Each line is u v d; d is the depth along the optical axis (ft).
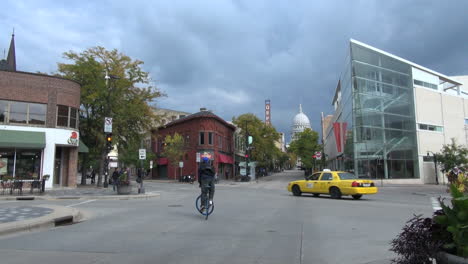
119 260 20.10
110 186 108.68
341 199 62.90
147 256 21.06
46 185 82.12
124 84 105.09
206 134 166.09
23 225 29.45
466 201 11.96
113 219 36.40
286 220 35.94
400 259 15.60
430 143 151.02
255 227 31.58
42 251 22.22
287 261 20.26
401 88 148.05
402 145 142.92
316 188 66.95
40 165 81.92
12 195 66.08
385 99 143.02
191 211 43.19
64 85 86.43
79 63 103.76
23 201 58.95
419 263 13.44
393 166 139.54
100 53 107.04
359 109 137.49
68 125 86.89
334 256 21.48
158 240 25.75
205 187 37.01
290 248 23.47
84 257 20.75
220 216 38.75
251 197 67.05
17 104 79.87
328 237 27.27
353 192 60.70
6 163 78.74
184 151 173.88
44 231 29.45
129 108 108.78
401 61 150.30
